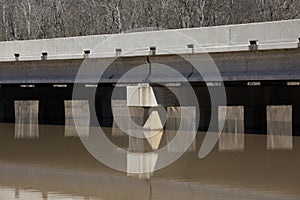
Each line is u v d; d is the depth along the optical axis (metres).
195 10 75.06
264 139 38.84
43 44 46.16
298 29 34.44
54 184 23.80
